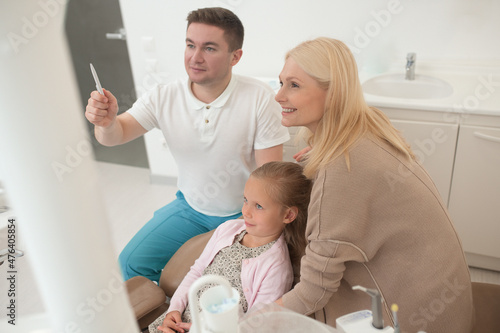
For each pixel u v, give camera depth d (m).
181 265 1.34
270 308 0.74
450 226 1.00
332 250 0.93
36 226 0.39
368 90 2.16
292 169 1.12
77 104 0.38
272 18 2.34
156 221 1.63
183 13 2.45
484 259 2.03
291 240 1.18
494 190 1.88
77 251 0.41
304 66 0.94
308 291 0.97
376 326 0.66
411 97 2.18
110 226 0.43
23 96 0.34
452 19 2.06
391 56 2.23
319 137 1.03
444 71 2.16
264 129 1.52
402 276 1.00
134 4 2.49
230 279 1.15
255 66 2.49
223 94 1.49
